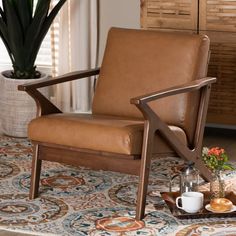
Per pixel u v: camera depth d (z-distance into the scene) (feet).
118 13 17.99
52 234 11.63
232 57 16.38
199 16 16.37
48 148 12.93
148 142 11.98
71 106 19.04
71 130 12.40
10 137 17.07
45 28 17.10
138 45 14.01
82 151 12.44
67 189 13.67
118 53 14.14
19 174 14.56
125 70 13.98
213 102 16.80
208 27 16.39
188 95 13.29
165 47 13.76
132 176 14.43
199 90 13.42
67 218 12.28
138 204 12.16
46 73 19.08
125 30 14.29
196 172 12.58
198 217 12.17
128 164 12.21
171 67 13.61
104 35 18.34
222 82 16.61
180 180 12.64
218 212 12.23
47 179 14.21
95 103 14.14
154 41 13.92
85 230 11.79
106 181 14.15
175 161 15.44
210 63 16.58
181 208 12.28
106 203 12.98
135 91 13.79
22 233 11.69
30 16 16.98
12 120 16.99
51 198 13.20
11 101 16.90
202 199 12.26
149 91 13.66
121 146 11.94
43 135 12.69
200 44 13.51
